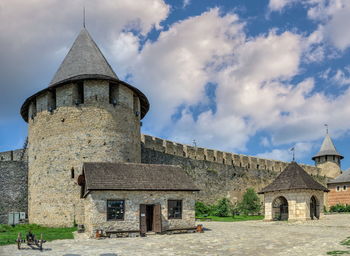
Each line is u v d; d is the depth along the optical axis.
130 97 33.19
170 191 23.86
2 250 16.97
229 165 50.38
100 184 22.38
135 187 22.88
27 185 34.00
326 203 56.41
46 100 31.98
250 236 21.27
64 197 29.59
